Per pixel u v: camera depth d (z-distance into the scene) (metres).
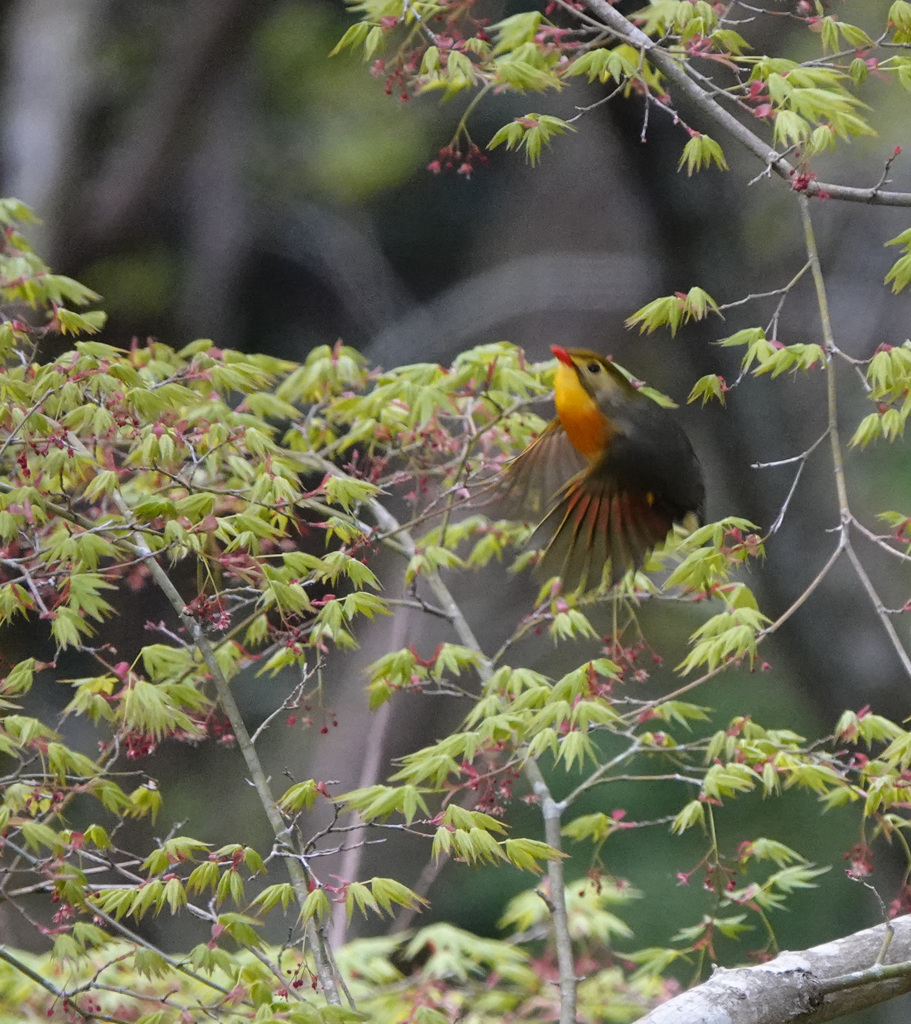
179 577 10.07
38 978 5.47
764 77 6.09
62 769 5.69
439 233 23.36
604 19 6.36
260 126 22.92
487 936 17.23
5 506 5.81
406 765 6.20
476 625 14.52
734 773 6.32
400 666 6.98
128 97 17.80
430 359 21.23
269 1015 5.15
